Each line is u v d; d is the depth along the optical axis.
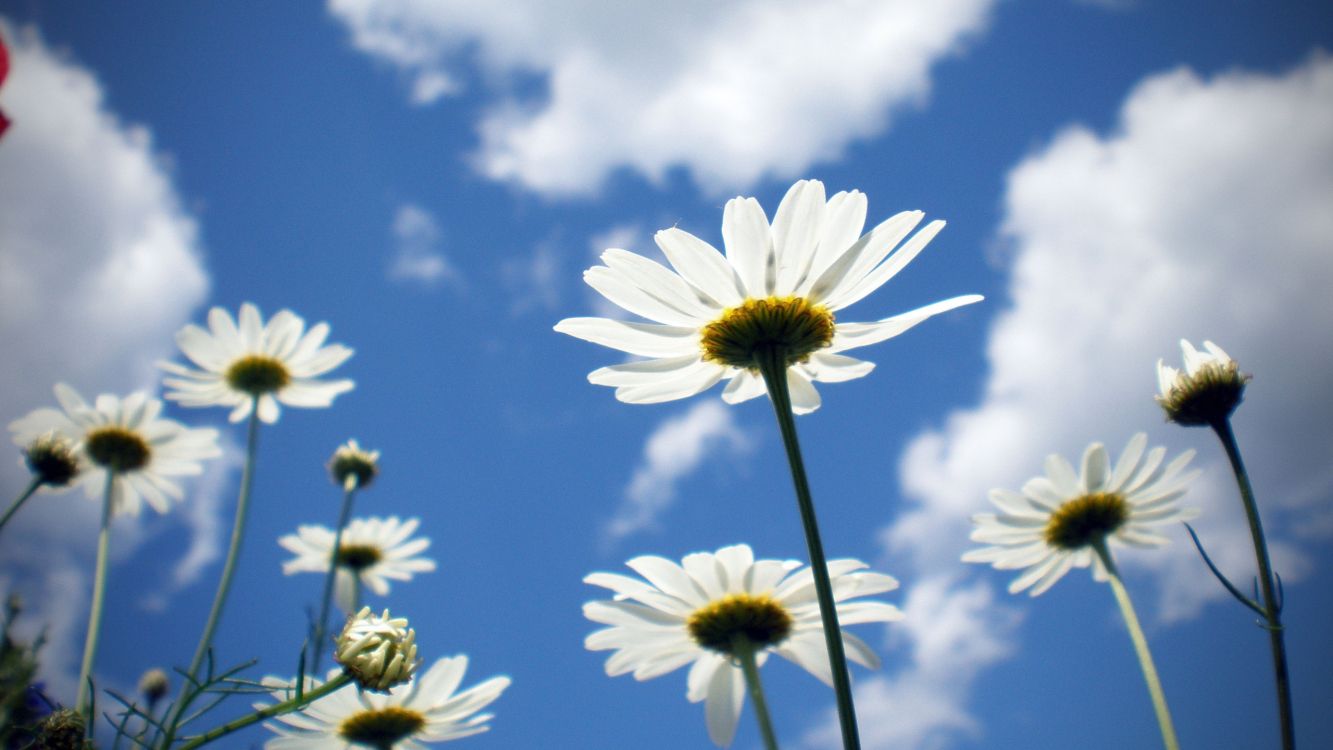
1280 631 0.25
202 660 0.28
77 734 0.22
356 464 0.41
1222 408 0.27
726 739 0.28
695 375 0.26
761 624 0.29
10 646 0.22
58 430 0.32
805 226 0.26
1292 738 0.24
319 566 0.42
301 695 0.23
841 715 0.22
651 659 0.29
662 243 0.26
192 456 0.37
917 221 0.26
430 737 0.29
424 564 0.43
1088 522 0.32
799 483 0.24
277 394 0.39
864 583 0.29
